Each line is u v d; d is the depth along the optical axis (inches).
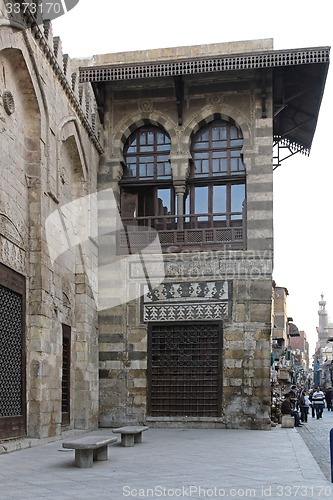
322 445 676.1
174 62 818.8
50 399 639.1
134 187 898.7
